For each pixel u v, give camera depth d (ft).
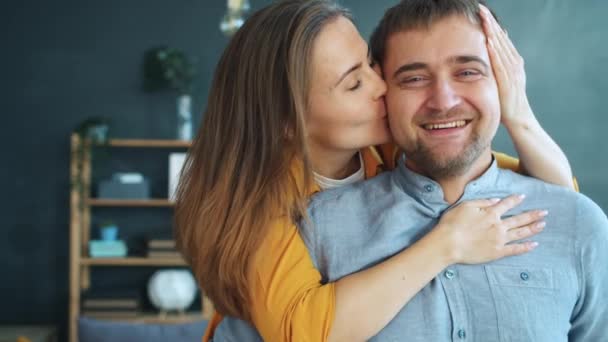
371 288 4.45
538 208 4.83
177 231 5.54
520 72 5.07
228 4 15.81
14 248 17.31
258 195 4.88
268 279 4.69
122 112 17.34
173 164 16.26
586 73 17.30
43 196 17.35
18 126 17.34
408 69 4.67
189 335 10.11
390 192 4.97
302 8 5.09
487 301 4.56
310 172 4.94
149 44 17.37
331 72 4.97
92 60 17.35
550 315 4.53
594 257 4.66
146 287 17.12
